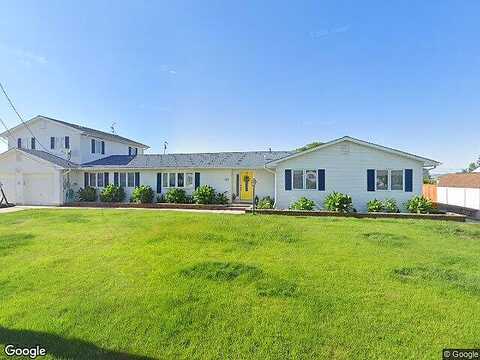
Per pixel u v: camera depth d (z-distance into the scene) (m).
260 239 9.41
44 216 15.46
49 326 4.47
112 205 22.22
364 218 15.10
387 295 5.30
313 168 18.38
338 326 4.35
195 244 8.79
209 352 3.88
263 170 22.23
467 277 6.17
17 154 24.19
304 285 5.74
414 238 9.81
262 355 3.81
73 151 26.34
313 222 12.89
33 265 7.06
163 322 4.53
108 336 4.23
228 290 5.55
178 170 22.89
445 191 25.23
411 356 3.71
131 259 7.43
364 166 17.84
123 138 34.31
